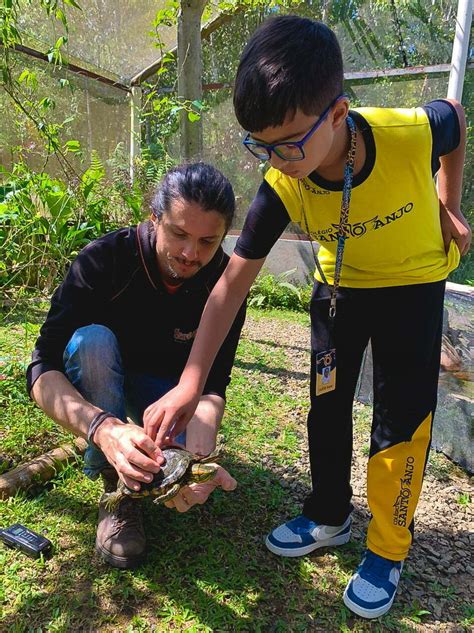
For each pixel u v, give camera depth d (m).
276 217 1.44
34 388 1.51
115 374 1.52
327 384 1.58
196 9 3.38
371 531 1.57
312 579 1.59
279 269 5.09
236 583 1.53
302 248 4.96
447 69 4.32
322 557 1.69
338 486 1.67
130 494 1.30
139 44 5.27
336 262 1.40
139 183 4.93
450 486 2.15
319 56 1.09
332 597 1.53
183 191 1.31
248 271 1.46
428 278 1.45
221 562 1.61
